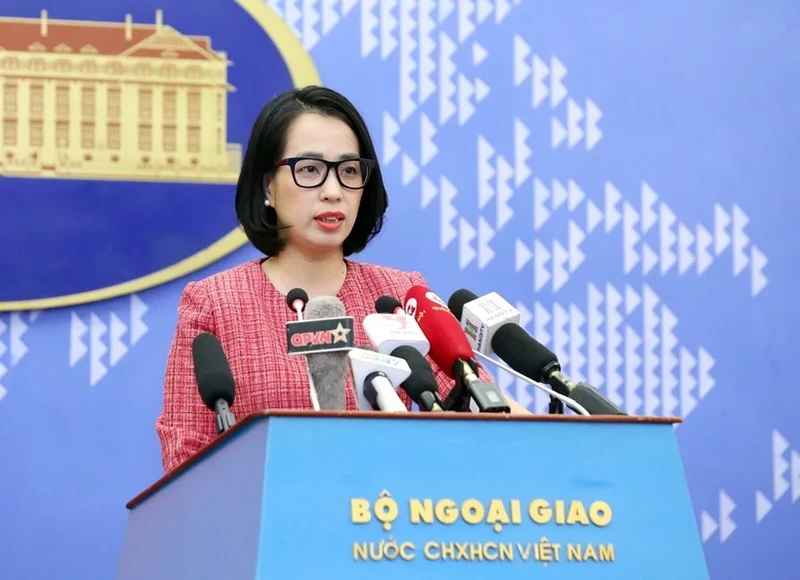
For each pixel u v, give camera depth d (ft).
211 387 11.07
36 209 21.11
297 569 8.14
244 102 21.76
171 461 13.09
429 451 8.64
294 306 11.94
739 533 22.84
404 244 22.20
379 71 22.31
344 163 14.23
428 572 8.41
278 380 13.76
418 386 10.64
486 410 10.57
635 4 23.21
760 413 23.09
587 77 22.99
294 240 14.61
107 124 21.42
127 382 21.27
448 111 22.50
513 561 8.61
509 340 12.19
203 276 21.53
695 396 22.95
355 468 8.45
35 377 20.97
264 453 8.32
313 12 22.11
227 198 21.63
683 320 23.00
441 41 22.56
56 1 21.42
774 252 23.35
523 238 22.61
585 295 22.71
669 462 9.16
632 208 22.95
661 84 23.22
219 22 21.80
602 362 22.70
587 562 8.76
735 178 23.32
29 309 20.98
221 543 8.73
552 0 22.95
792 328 23.29
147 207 21.42
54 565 20.76
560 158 22.81
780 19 23.63
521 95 22.76
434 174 22.39
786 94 23.57
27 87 21.25
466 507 8.59
